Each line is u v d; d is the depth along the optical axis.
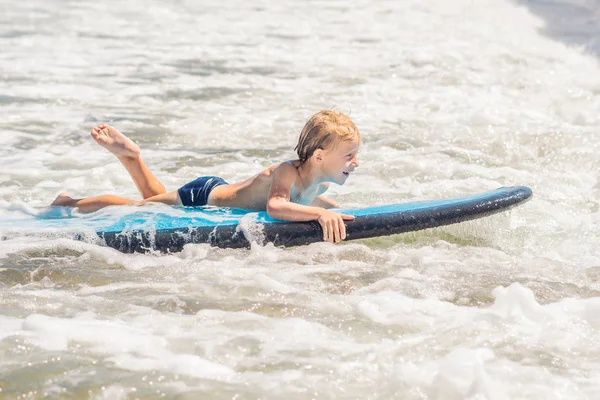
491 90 25.59
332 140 12.88
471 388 8.16
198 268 11.80
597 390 8.28
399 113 22.95
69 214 13.98
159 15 40.00
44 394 8.09
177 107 23.14
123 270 11.77
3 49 30.56
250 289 10.91
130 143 14.50
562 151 19.34
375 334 9.60
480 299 10.74
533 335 9.53
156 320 9.88
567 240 13.62
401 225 12.82
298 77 27.23
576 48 32.94
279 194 13.16
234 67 28.58
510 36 35.38
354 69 28.55
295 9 42.44
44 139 19.86
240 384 8.34
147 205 14.12
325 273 11.65
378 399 8.11
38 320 9.73
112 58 29.67
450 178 17.36
